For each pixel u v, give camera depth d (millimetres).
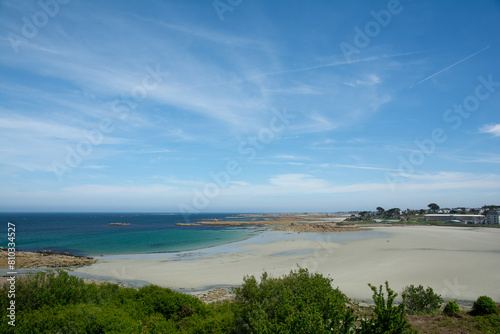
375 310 8539
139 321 12172
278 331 8148
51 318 10992
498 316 13891
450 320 13961
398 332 8164
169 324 12422
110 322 11422
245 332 10516
